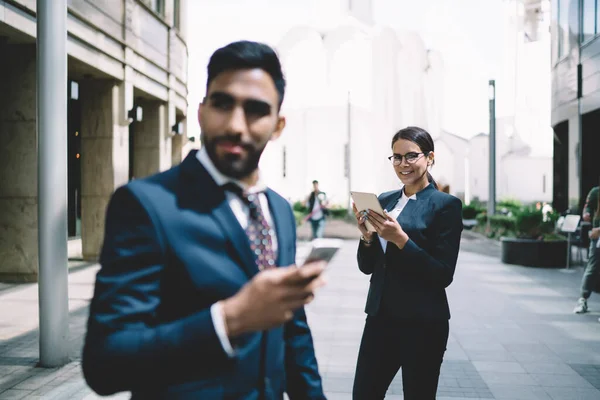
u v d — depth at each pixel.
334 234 18.31
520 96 42.53
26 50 7.98
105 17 9.54
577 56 14.07
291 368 1.45
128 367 0.93
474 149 43.91
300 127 38.56
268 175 38.59
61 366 4.42
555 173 17.48
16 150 8.09
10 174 8.10
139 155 13.42
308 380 1.44
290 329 1.46
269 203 1.30
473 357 5.04
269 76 1.13
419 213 2.51
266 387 1.17
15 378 4.14
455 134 45.19
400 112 43.22
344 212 25.72
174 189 1.10
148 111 13.36
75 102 11.95
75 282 8.43
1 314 6.28
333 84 42.69
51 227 4.38
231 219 1.11
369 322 2.56
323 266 0.90
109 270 1.01
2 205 8.12
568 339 5.67
